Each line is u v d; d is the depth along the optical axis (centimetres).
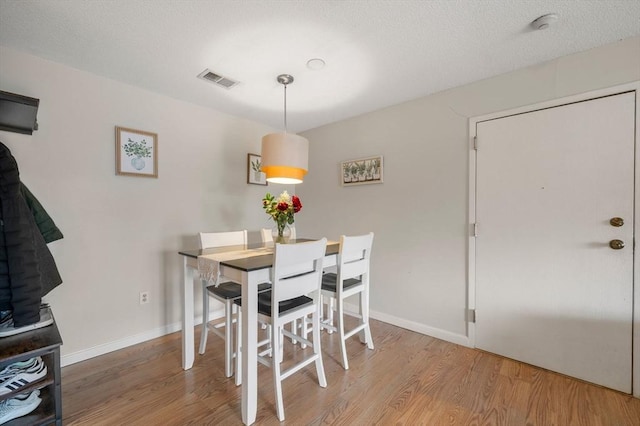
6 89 176
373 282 289
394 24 157
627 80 169
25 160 182
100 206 213
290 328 264
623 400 163
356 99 260
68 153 199
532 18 152
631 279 167
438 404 161
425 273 253
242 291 152
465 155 230
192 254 191
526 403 161
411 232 262
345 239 198
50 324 153
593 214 179
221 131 292
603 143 175
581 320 183
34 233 164
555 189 191
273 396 168
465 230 230
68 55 186
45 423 130
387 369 197
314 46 178
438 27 159
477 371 194
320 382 177
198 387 175
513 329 208
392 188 275
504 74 212
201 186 276
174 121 255
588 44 175
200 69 206
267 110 288
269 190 339
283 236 217
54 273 174
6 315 149
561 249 189
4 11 144
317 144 343
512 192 208
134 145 229
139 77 217
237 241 243
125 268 227
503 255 212
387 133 279
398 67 203
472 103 227
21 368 133
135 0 138
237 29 161
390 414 153
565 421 147
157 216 245
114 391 171
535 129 199
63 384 177
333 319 291
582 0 139
